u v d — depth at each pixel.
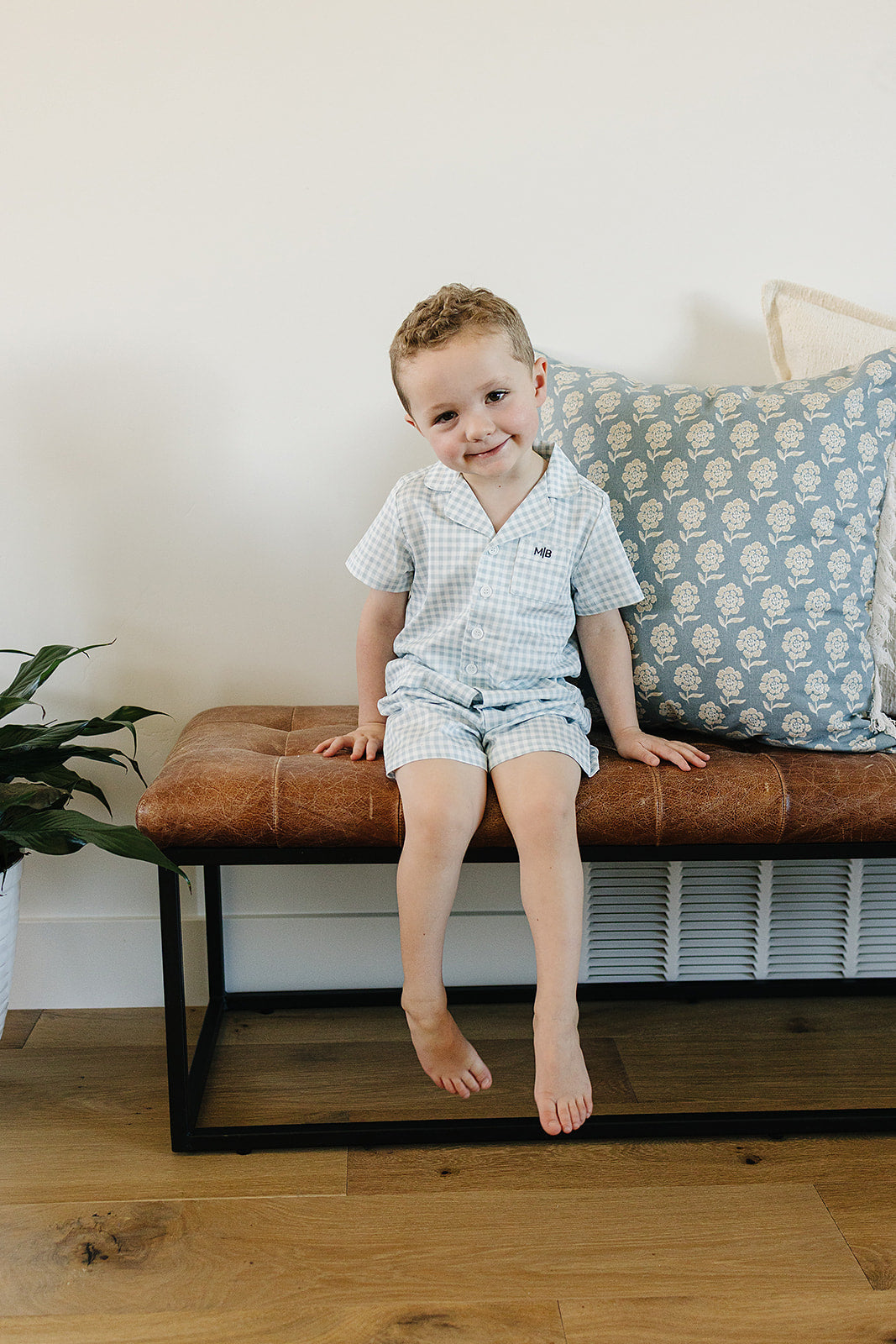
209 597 1.55
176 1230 1.09
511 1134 1.24
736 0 1.46
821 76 1.48
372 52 1.45
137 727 1.58
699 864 1.55
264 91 1.44
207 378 1.50
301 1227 1.09
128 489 1.52
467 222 1.49
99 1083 1.38
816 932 1.59
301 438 1.52
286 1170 1.19
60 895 1.58
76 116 1.43
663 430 1.33
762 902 1.57
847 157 1.50
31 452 1.50
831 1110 1.25
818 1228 1.09
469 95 1.46
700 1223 1.10
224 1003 1.57
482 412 1.14
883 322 1.43
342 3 1.43
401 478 1.47
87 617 1.55
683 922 1.58
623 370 1.55
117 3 1.42
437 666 1.27
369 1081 1.38
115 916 1.59
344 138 1.46
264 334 1.49
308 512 1.54
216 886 1.53
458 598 1.28
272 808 1.13
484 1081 1.10
